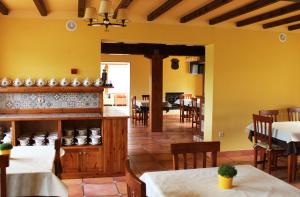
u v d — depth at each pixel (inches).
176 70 466.9
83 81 184.4
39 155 108.4
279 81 233.9
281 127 177.5
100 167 175.0
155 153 232.7
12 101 181.3
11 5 168.2
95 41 188.4
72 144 173.2
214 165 102.0
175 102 451.5
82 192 152.2
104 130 173.9
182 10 181.9
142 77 445.4
